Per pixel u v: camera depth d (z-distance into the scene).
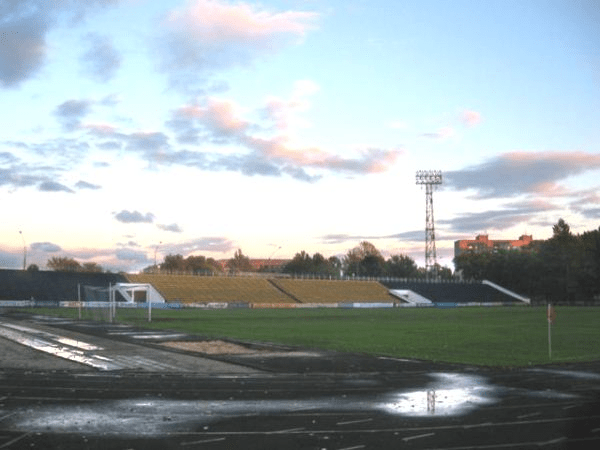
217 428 11.88
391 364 22.89
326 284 143.75
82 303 89.12
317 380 18.64
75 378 18.83
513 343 33.31
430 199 160.38
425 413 13.43
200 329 43.75
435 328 47.50
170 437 11.16
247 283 131.62
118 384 17.59
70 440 10.91
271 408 13.95
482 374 20.20
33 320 53.78
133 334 37.97
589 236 175.25
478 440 10.99
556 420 12.73
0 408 13.86
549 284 160.50
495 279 173.75
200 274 137.38
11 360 23.80
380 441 10.91
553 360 24.75
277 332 41.56
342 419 12.76
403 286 153.88
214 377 19.19
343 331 43.16
